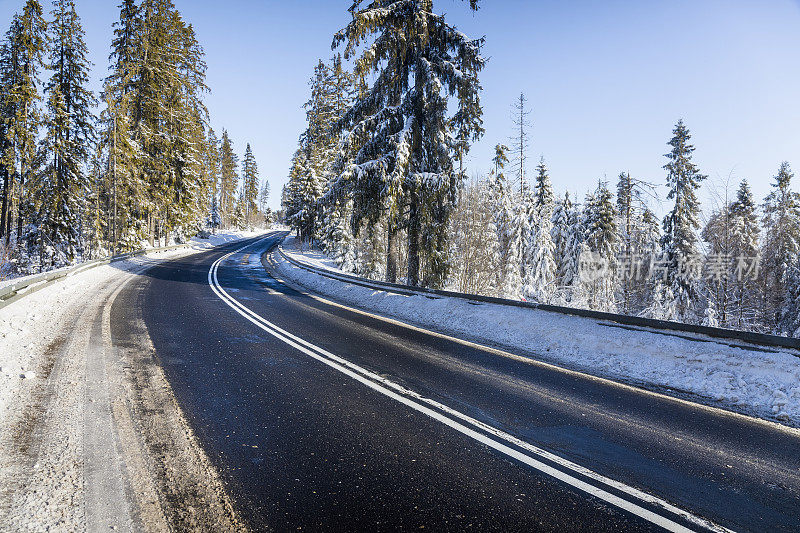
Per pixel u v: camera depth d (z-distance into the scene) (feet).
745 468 11.85
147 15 90.22
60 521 8.29
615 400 17.20
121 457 10.84
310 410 14.84
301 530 8.46
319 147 140.67
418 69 45.98
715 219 62.90
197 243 168.66
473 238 103.60
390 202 43.70
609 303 101.19
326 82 137.08
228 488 9.83
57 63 81.97
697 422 15.19
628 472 11.33
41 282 35.17
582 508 9.57
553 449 12.51
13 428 11.89
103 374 16.90
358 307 41.83
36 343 20.48
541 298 108.88
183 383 16.71
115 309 31.53
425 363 21.65
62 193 86.12
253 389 16.61
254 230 316.19
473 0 44.01
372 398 16.24
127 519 8.51
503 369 21.15
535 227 120.37
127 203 94.89
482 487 10.31
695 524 9.12
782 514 9.66
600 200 106.11
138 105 90.22
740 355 20.04
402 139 43.45
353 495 9.78
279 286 57.11
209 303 38.01
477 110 46.39
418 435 13.14
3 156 83.71
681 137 76.07
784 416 15.89
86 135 86.53
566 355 24.43
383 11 43.01
